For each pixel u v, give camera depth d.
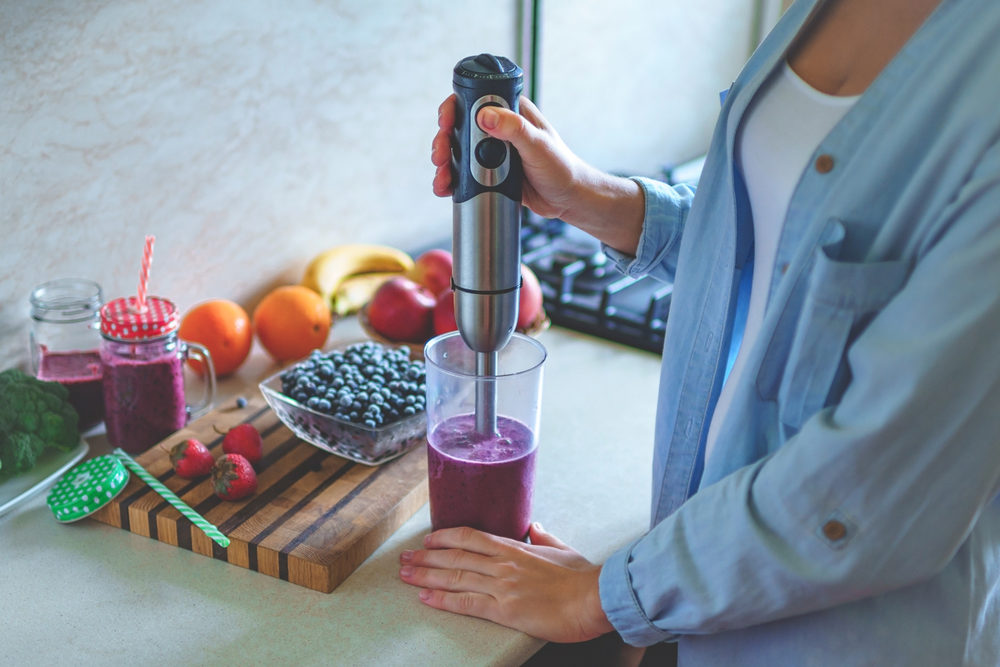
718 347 0.85
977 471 0.63
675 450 0.90
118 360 1.09
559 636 0.84
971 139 0.61
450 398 0.94
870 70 0.70
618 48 1.89
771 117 0.75
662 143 1.98
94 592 0.89
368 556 0.96
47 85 1.10
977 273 0.59
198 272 1.36
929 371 0.61
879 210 0.67
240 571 0.93
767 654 0.76
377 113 1.54
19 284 1.15
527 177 0.93
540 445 1.20
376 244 1.64
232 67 1.30
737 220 0.82
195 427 1.15
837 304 0.68
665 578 0.75
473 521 0.95
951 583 0.72
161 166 1.26
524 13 1.73
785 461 0.67
